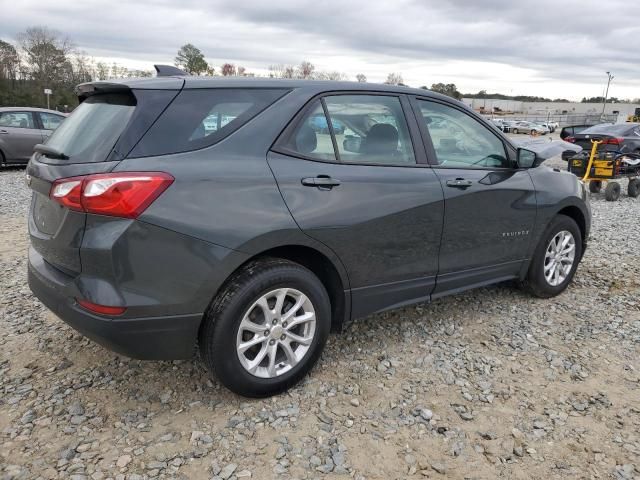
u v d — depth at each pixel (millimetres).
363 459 2609
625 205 11062
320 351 3238
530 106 100188
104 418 2863
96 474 2443
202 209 2668
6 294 4566
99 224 2531
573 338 4027
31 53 62625
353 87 3406
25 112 13133
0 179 11484
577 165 12195
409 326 4137
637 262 6070
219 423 2846
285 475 2480
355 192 3201
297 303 3061
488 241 4023
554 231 4574
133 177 2520
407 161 3555
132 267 2543
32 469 2459
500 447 2732
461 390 3248
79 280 2611
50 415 2871
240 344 2889
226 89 2965
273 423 2855
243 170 2820
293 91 3148
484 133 4109
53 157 2844
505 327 4172
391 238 3389
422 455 2654
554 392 3258
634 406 3129
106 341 2613
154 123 2693
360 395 3160
